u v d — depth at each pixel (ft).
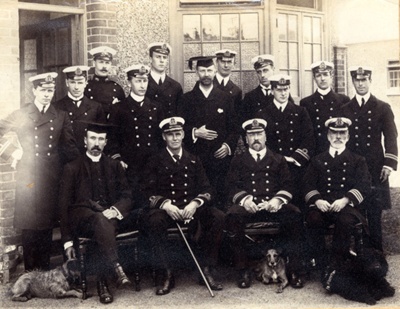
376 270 14.43
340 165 15.71
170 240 15.11
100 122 16.31
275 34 19.17
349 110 16.96
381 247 16.85
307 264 15.43
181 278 15.98
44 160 15.06
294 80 20.06
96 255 14.24
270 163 15.89
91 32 17.71
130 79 16.20
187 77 19.24
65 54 18.16
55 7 16.99
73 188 14.82
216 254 15.03
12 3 15.64
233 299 14.28
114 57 17.99
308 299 14.25
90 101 16.29
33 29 17.93
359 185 15.43
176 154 15.74
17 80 15.76
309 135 16.81
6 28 15.56
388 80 19.45
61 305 13.96
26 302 14.15
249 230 15.03
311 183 15.79
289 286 15.17
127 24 18.19
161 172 15.61
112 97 16.87
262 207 15.31
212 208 15.33
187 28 19.12
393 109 19.21
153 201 15.30
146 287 15.26
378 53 19.71
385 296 14.42
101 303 14.07
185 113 17.10
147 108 16.24
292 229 15.05
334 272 14.51
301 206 16.60
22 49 17.78
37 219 15.03
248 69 19.35
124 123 16.14
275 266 15.06
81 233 14.33
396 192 19.36
